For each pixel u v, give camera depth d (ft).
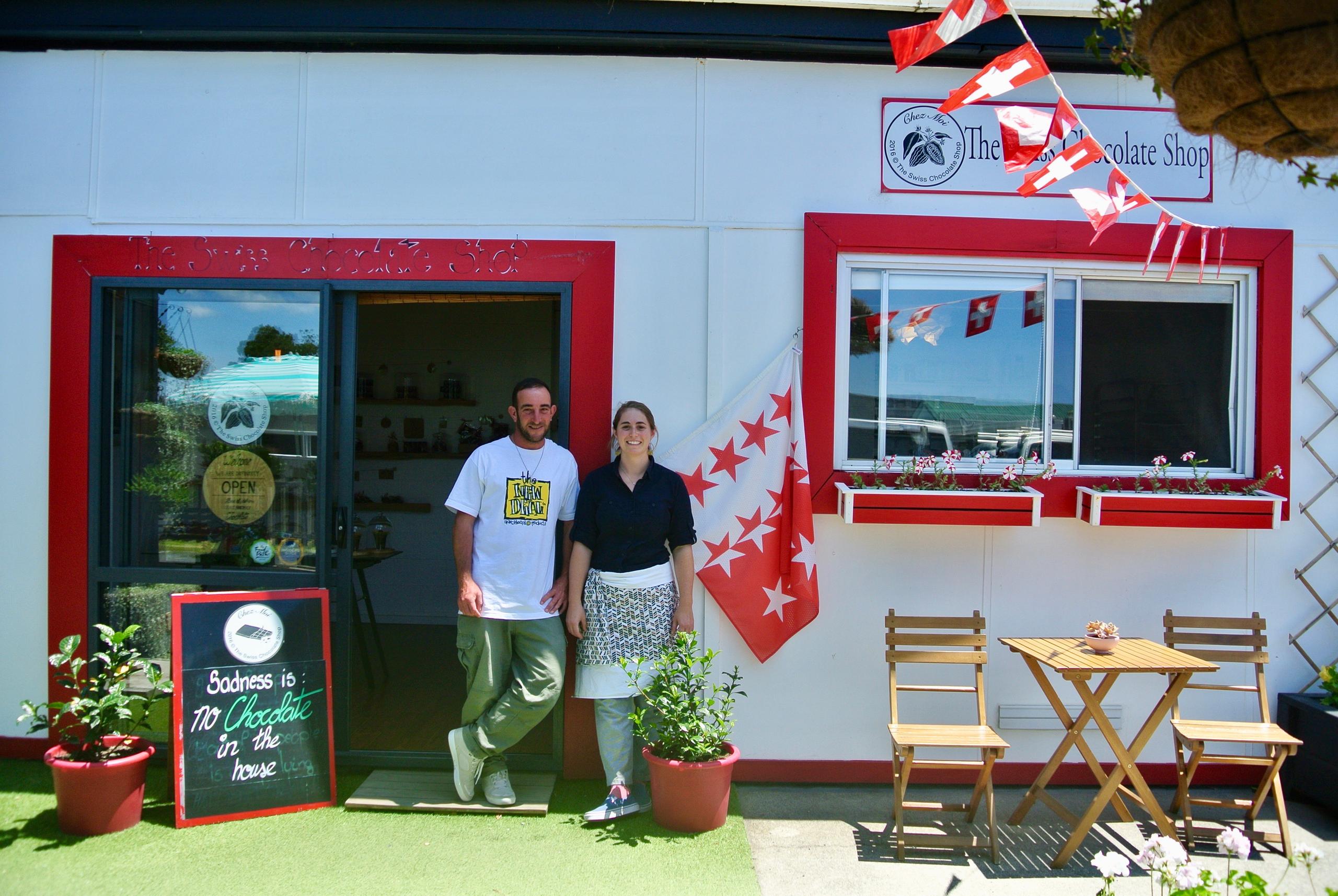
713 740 11.87
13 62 13.74
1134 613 13.71
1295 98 5.90
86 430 13.56
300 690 12.39
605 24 13.33
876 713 13.56
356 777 13.34
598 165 13.58
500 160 13.56
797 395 13.42
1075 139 13.70
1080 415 13.97
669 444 13.56
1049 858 11.37
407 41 13.43
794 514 13.17
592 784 13.23
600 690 12.17
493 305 23.43
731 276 13.60
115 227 13.65
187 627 11.94
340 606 13.61
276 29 13.30
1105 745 13.64
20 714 13.65
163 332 13.79
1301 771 13.21
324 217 13.57
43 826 11.53
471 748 12.10
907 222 13.52
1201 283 14.01
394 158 13.56
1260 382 13.80
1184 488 13.67
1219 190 13.79
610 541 12.12
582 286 13.52
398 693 17.08
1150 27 6.55
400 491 23.38
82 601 13.57
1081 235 13.61
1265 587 13.78
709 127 13.61
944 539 13.58
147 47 13.66
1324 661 13.76
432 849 11.15
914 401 13.89
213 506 13.73
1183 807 11.96
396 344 23.48
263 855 10.93
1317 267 13.87
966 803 12.89
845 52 13.52
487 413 23.45
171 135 13.64
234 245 13.56
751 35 13.35
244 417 13.69
